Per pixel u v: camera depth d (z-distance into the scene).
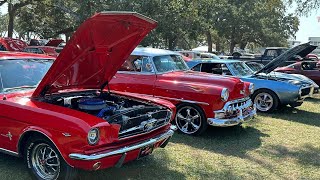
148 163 4.95
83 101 4.32
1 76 4.47
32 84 4.66
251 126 7.54
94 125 3.53
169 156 5.31
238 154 5.60
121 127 3.90
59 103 4.35
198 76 6.67
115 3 20.98
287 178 4.70
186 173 4.68
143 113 4.34
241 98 6.54
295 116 8.76
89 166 3.57
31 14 34.41
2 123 4.09
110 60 4.28
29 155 4.02
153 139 4.20
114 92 5.13
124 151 3.76
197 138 6.37
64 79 4.22
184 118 6.52
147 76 6.81
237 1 37.41
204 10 27.72
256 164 5.18
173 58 7.39
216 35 42.97
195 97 6.31
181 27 24.55
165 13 22.03
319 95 12.69
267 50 17.86
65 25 34.19
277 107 9.57
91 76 4.49
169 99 6.56
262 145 6.14
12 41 15.51
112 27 3.59
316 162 5.35
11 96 4.24
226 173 4.76
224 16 35.75
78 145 3.52
